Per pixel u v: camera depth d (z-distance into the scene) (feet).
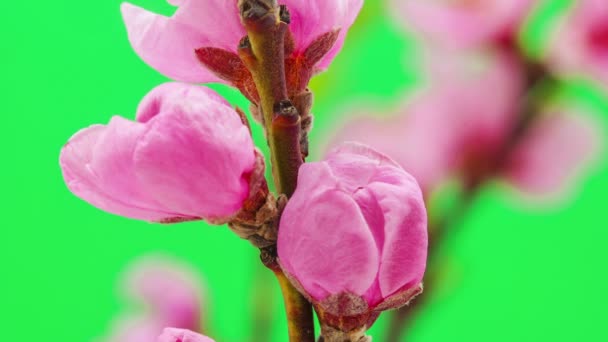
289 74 0.55
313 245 0.52
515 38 0.92
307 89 0.55
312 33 0.55
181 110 0.52
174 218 0.54
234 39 0.55
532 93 0.91
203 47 0.55
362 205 0.52
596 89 0.91
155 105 0.53
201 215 0.53
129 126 0.52
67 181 0.54
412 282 0.53
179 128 0.52
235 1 0.54
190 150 0.52
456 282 0.85
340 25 0.55
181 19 0.55
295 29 0.54
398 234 0.52
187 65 0.56
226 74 0.55
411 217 0.52
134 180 0.53
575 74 0.90
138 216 0.54
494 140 0.90
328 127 0.92
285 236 0.53
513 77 0.92
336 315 0.53
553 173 0.92
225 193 0.53
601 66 0.89
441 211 0.89
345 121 0.92
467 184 0.90
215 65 0.55
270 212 0.53
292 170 0.54
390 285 0.53
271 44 0.53
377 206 0.52
